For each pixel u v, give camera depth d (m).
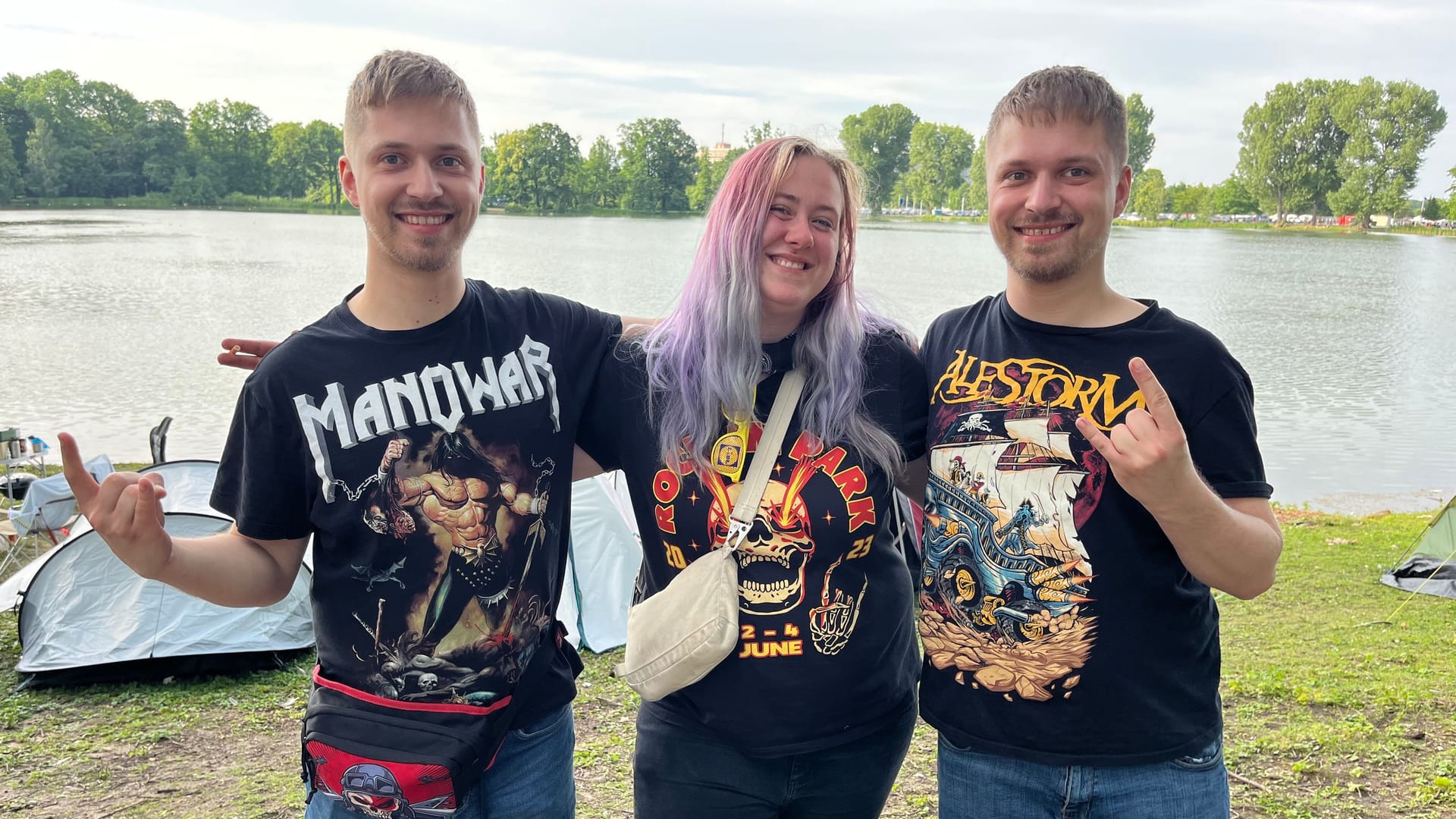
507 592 2.02
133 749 5.12
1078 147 1.94
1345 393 25.89
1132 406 1.91
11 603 6.65
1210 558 1.77
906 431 2.21
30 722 5.55
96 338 29.62
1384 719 4.80
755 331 2.06
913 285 50.50
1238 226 129.75
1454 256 83.12
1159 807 1.93
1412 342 35.47
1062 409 1.96
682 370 2.07
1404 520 12.20
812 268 2.06
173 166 122.94
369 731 1.93
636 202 131.62
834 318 2.12
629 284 47.47
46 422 18.56
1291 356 32.00
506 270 54.12
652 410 2.14
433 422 1.99
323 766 1.94
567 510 2.20
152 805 4.37
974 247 86.56
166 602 6.39
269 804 4.31
